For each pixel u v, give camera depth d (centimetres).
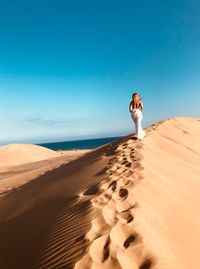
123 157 957
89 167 962
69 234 464
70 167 1227
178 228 524
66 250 421
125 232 444
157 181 717
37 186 1025
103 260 383
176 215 574
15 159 3628
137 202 555
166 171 857
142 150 1045
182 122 2388
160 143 1350
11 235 603
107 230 444
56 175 1134
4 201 982
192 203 675
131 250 400
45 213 638
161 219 524
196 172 1008
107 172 787
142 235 433
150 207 556
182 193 717
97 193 622
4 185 1491
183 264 414
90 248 400
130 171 753
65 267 382
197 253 467
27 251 489
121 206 540
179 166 996
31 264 438
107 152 1217
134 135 1420
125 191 605
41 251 455
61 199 695
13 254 507
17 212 765
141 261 386
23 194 970
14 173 2408
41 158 3847
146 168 793
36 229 565
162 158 1030
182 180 831
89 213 512
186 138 1838
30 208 743
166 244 445
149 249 405
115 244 409
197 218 598
